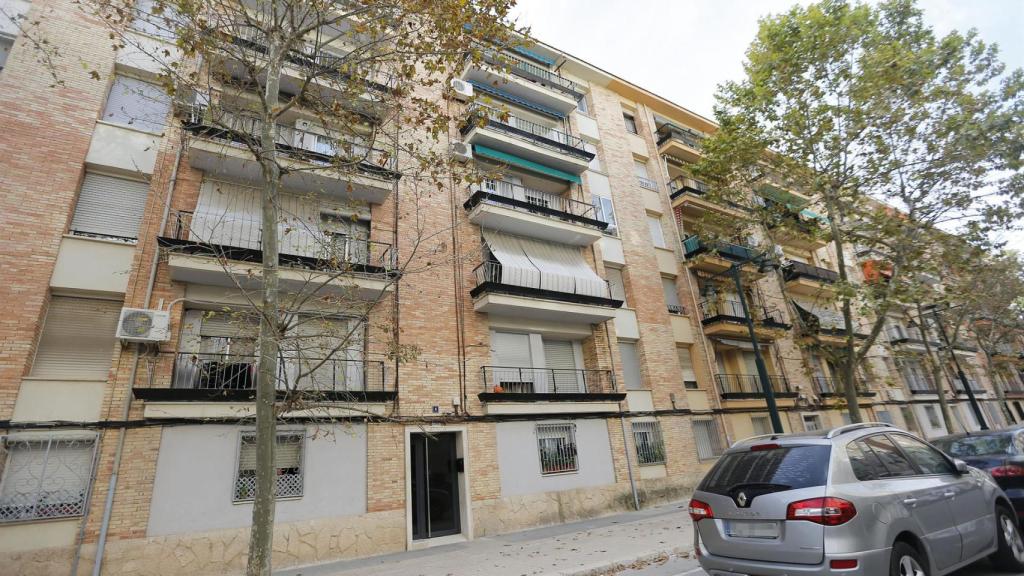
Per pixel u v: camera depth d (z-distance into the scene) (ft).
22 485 24.80
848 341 46.91
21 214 28.58
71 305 29.19
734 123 50.78
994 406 101.24
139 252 30.73
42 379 26.32
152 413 27.50
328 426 32.53
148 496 26.71
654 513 41.16
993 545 17.49
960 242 47.16
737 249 63.77
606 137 63.36
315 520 30.48
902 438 17.85
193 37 25.89
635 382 51.85
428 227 43.06
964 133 44.98
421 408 36.83
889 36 47.01
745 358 63.57
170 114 34.91
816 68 46.75
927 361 64.34
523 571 23.99
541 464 40.98
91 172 32.14
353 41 29.96
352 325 36.04
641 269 57.31
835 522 12.97
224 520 28.19
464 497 36.73
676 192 65.21
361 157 28.55
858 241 50.03
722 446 54.24
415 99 30.09
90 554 24.73
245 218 34.86
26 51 31.81
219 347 31.94
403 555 30.91
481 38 27.99
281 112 25.34
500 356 43.73
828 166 47.29
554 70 63.36
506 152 51.65
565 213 49.03
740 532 14.89
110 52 34.68
